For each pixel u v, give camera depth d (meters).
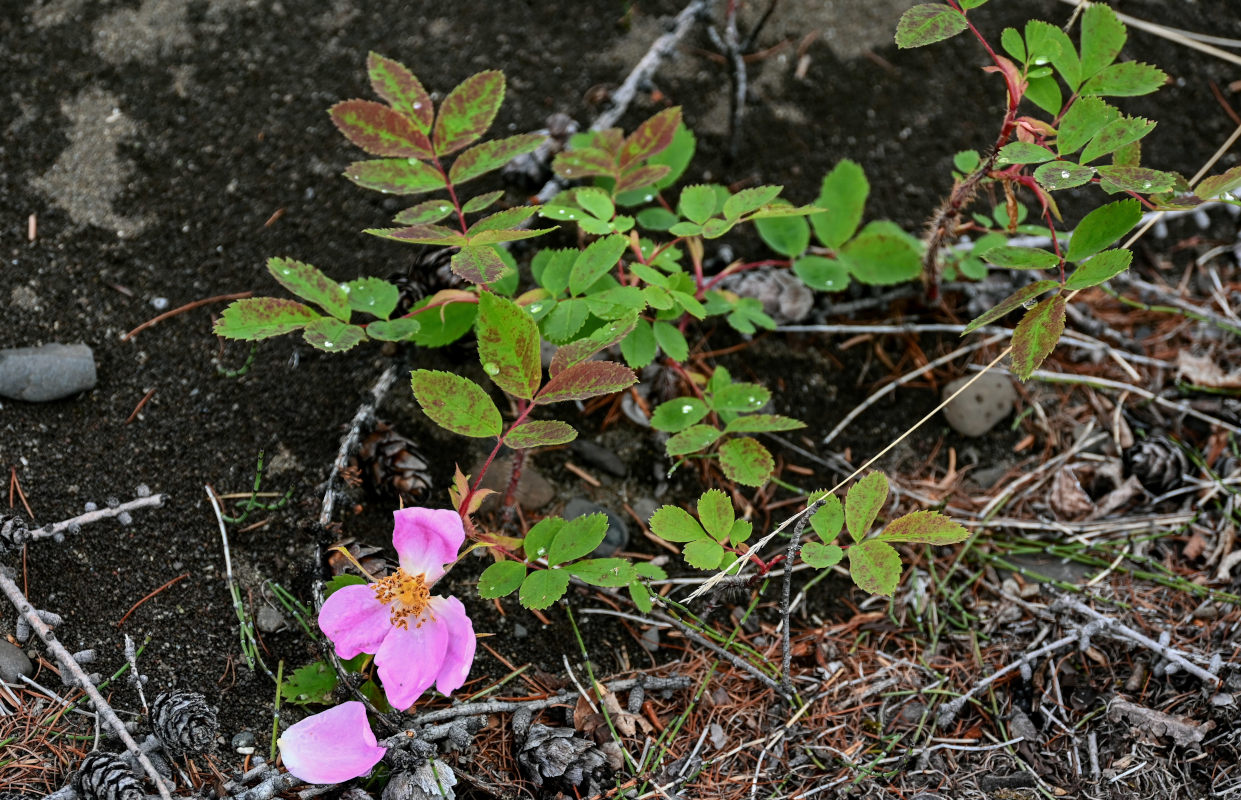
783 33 1.01
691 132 0.96
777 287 0.95
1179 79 1.01
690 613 0.87
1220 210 0.99
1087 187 0.99
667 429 0.88
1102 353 0.95
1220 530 0.90
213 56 0.97
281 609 0.86
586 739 0.84
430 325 0.88
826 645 0.88
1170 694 0.86
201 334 0.91
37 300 0.91
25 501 0.87
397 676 0.81
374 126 0.86
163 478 0.88
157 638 0.85
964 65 1.01
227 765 0.83
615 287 0.86
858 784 0.84
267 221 0.94
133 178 0.94
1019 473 0.93
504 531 0.89
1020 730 0.86
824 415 0.94
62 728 0.83
